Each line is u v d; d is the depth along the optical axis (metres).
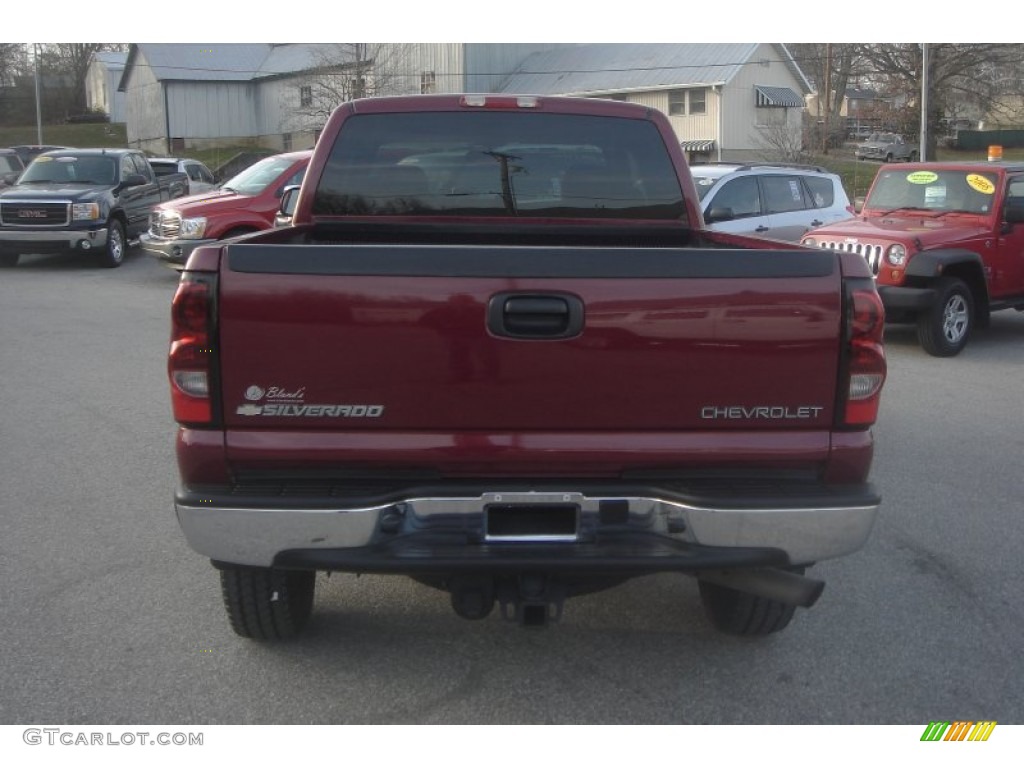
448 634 4.40
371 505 3.31
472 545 3.38
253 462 3.34
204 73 56.44
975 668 4.12
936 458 7.18
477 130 4.95
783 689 3.95
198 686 3.92
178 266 15.59
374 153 4.95
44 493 6.25
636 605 4.73
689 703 3.84
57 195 17.80
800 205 13.77
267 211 15.61
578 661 4.16
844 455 3.45
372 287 3.28
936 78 47.75
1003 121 64.75
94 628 4.41
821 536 3.41
